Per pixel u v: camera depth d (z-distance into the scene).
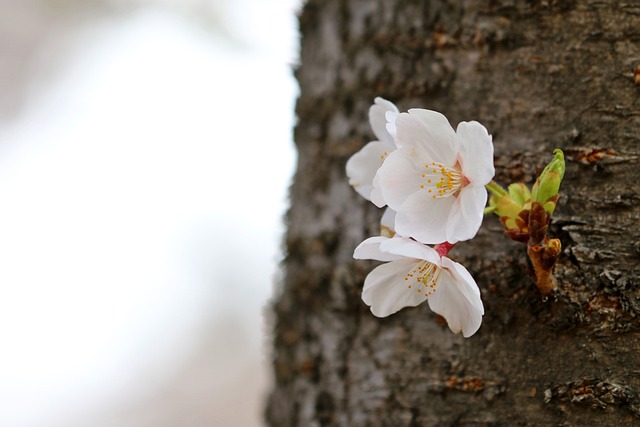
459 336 0.50
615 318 0.48
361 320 0.53
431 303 0.48
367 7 0.55
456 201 0.47
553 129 0.50
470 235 0.46
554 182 0.46
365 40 0.55
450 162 0.47
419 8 0.53
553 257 0.46
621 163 0.49
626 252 0.48
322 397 0.54
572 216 0.49
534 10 0.51
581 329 0.48
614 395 0.48
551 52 0.50
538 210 0.46
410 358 0.52
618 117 0.49
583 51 0.50
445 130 0.47
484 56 0.52
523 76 0.51
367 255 0.47
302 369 0.55
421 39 0.53
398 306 0.48
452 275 0.47
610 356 0.48
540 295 0.49
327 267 0.55
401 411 0.51
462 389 0.50
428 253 0.46
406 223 0.47
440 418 0.50
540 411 0.49
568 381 0.48
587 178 0.49
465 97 0.52
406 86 0.53
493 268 0.50
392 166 0.47
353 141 0.55
